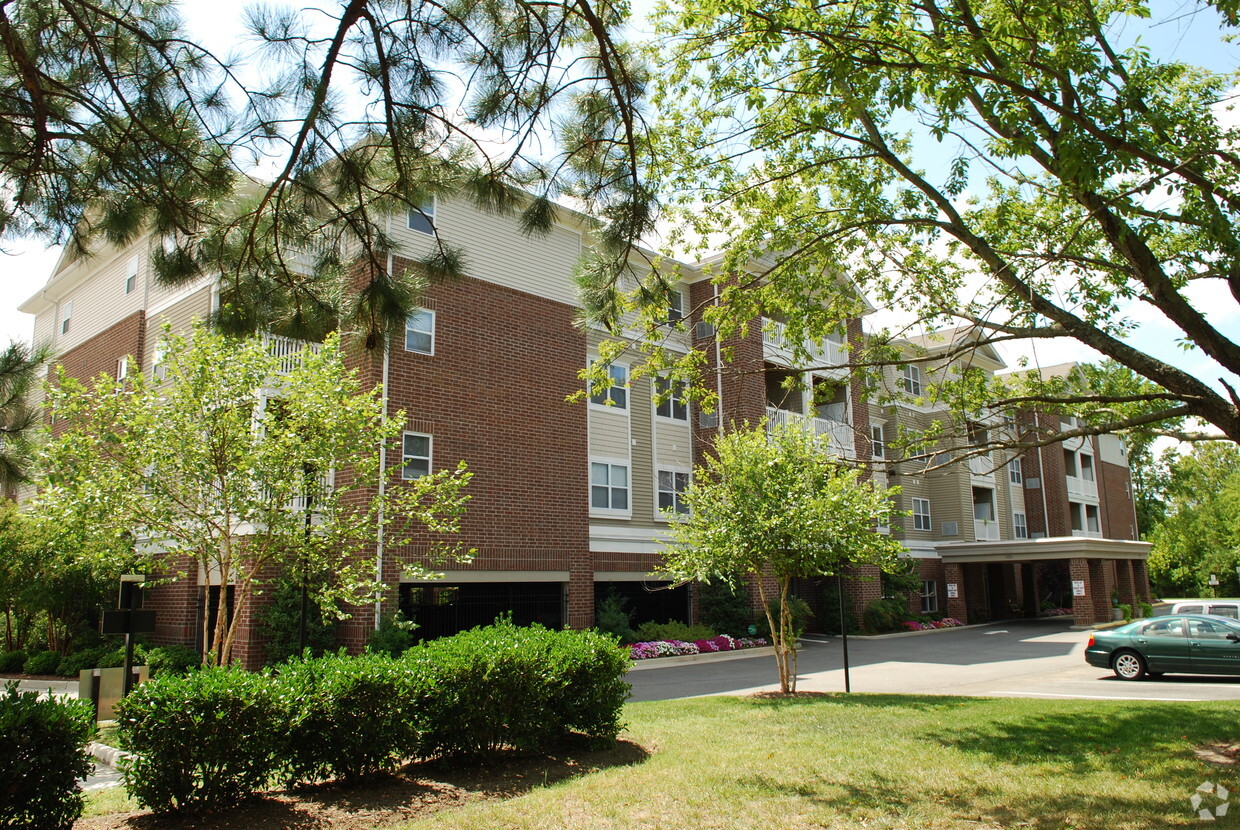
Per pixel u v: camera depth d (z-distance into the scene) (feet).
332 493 37.42
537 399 65.87
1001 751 29.12
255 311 21.57
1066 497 138.21
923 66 24.61
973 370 36.04
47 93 19.15
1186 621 56.29
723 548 46.03
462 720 26.76
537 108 19.89
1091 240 34.14
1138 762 27.22
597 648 30.91
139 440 34.22
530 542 63.16
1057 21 23.73
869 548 45.93
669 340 79.30
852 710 38.45
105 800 24.02
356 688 24.35
